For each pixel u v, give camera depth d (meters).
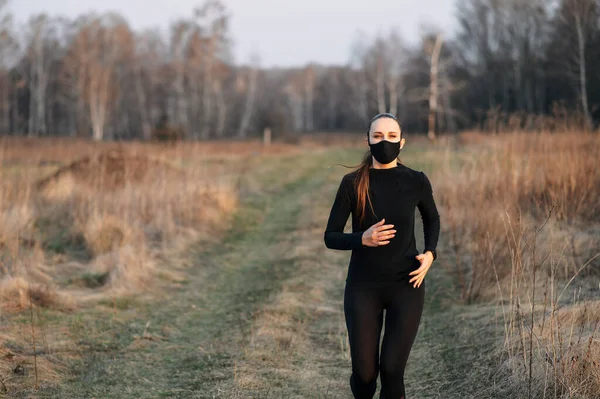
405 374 3.93
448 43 47.81
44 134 44.47
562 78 33.97
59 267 6.78
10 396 3.55
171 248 8.08
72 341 4.55
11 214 7.88
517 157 7.86
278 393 3.66
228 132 53.22
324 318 5.21
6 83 45.78
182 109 45.50
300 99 66.00
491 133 9.17
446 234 7.71
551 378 3.23
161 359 4.35
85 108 44.91
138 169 11.79
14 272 5.96
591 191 6.83
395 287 2.70
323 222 10.31
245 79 55.00
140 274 6.54
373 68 48.81
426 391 3.61
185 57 45.94
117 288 6.13
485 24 45.81
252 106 54.38
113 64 45.62
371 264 2.70
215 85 46.72
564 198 6.53
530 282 5.11
